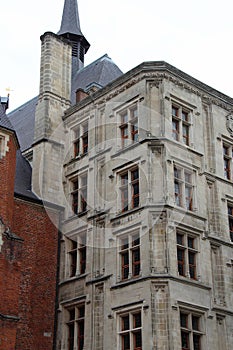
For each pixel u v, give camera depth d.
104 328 28.78
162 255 28.23
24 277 30.41
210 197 32.16
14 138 30.72
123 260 29.86
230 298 30.23
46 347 29.97
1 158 29.47
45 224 32.59
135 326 27.72
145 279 27.72
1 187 28.88
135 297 27.88
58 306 31.39
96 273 30.47
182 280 28.06
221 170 33.38
